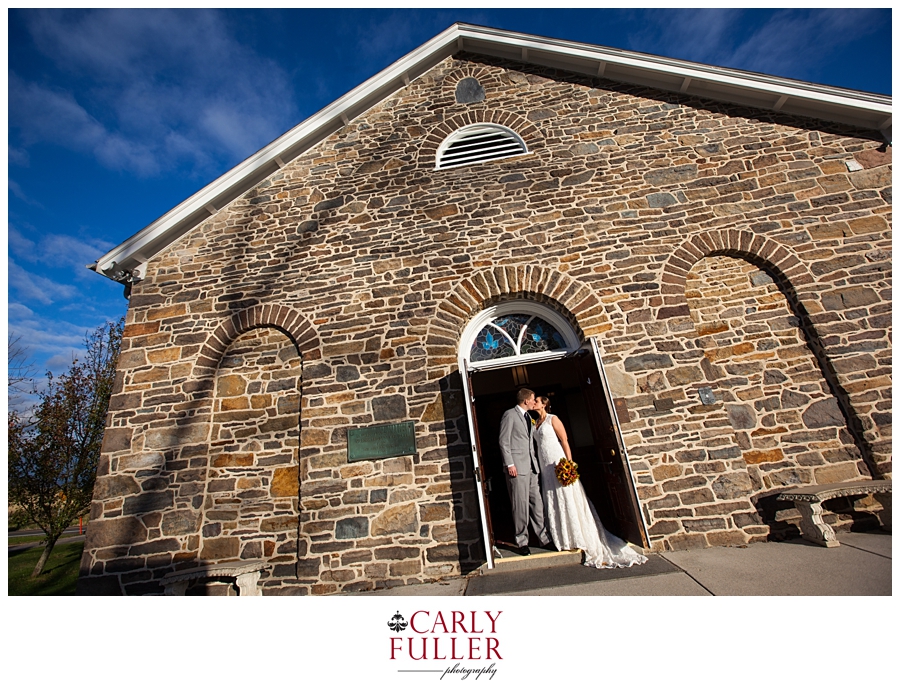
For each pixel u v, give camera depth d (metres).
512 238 6.35
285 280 6.56
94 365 14.16
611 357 5.60
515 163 6.85
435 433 5.48
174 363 6.20
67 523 12.15
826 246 5.89
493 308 6.16
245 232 6.96
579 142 6.91
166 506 5.52
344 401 5.76
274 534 5.39
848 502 5.04
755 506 5.00
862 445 5.14
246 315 6.39
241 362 6.24
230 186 7.04
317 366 5.97
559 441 5.18
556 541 4.85
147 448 5.78
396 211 6.77
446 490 5.24
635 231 6.20
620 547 4.79
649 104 7.07
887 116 6.28
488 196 6.67
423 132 7.34
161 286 6.71
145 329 6.45
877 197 6.05
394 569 5.00
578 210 6.40
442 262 6.32
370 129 7.48
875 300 5.57
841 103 6.31
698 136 6.75
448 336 5.91
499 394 9.06
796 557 4.10
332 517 5.27
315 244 6.73
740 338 5.71
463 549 4.99
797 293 5.72
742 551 4.46
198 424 5.88
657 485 5.03
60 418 12.65
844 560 3.89
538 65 7.62
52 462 12.30
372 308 6.20
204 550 5.36
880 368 5.31
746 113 6.82
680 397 5.36
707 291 5.96
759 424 5.35
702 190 6.37
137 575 5.25
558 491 4.94
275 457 5.73
